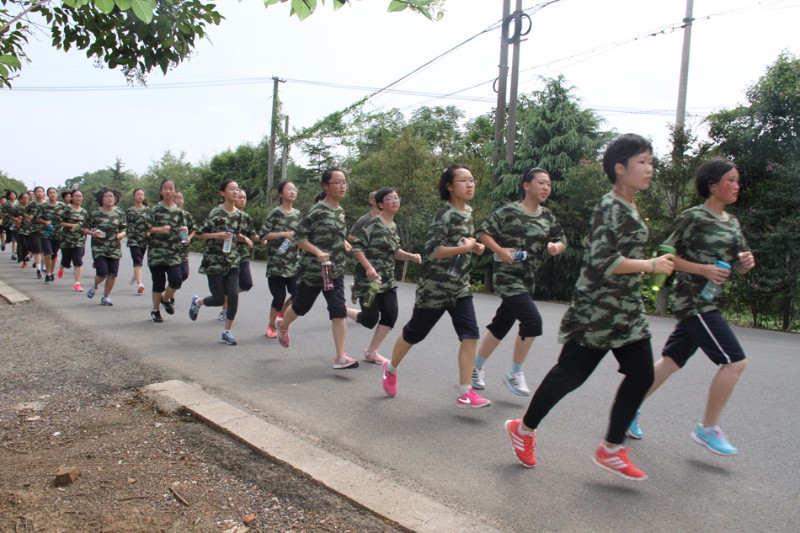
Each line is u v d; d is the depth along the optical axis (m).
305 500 3.01
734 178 3.75
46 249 12.16
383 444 3.93
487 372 5.91
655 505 3.14
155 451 3.58
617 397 3.33
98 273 9.41
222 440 3.73
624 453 3.36
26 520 2.75
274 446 3.57
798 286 10.55
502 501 3.15
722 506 3.14
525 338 4.84
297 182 31.69
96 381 5.11
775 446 4.03
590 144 15.75
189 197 39.31
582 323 3.24
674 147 12.60
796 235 10.23
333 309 5.73
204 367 5.80
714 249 3.76
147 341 6.87
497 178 16.56
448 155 19.41
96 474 3.25
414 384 5.38
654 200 12.76
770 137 11.11
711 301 3.75
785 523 2.97
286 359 6.24
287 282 7.33
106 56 3.49
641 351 3.23
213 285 6.86
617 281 3.16
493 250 4.62
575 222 14.23
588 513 3.04
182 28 3.38
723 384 3.68
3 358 5.90
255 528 2.76
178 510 2.89
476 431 4.20
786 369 6.39
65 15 3.29
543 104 16.64
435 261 4.54
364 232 6.02
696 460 3.77
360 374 5.70
